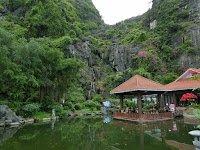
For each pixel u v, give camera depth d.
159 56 35.66
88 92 31.25
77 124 11.37
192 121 11.60
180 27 36.38
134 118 11.82
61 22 39.09
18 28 29.05
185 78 17.47
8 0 37.22
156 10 47.31
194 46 32.44
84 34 50.91
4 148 5.58
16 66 13.23
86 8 67.56
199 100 15.45
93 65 41.59
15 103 13.50
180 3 40.34
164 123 10.93
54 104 18.53
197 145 3.40
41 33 34.31
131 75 28.97
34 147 5.68
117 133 7.95
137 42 43.31
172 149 5.22
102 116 17.23
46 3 36.97
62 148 5.51
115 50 42.38
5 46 12.58
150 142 6.12
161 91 13.33
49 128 9.77
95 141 6.43
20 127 10.23
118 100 26.92
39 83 15.96
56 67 17.66
